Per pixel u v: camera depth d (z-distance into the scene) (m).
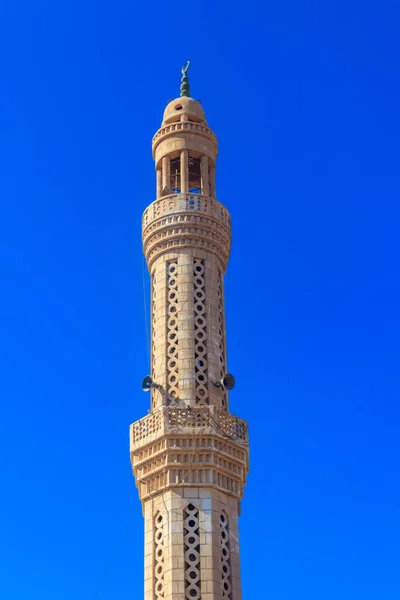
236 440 41.91
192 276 45.44
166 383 43.03
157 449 41.09
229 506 40.91
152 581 39.09
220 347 44.69
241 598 39.22
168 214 46.44
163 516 40.06
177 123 49.12
